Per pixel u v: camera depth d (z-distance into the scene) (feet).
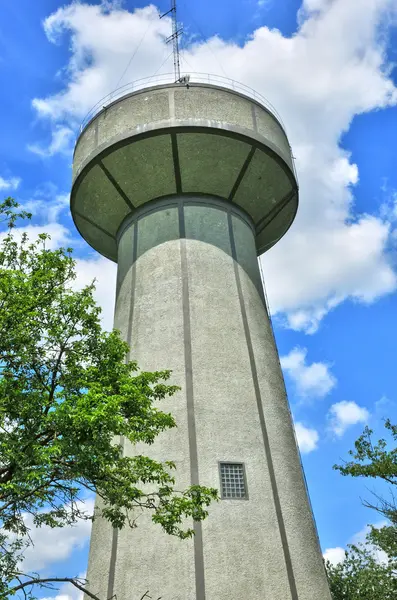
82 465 37.42
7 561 38.68
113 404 36.52
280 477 55.16
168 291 65.41
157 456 53.88
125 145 68.64
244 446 55.47
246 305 66.64
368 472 68.90
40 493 38.93
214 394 57.98
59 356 43.55
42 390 41.60
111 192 73.46
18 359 41.57
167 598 46.37
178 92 70.85
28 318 41.57
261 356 63.72
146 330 63.57
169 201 73.10
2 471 37.29
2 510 39.24
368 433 71.92
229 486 52.65
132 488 41.11
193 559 47.80
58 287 45.98
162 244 69.46
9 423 38.27
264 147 69.87
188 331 61.87
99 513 55.31
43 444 39.09
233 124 68.80
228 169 71.20
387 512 71.31
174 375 58.85
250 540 49.80
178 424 55.47
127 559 49.47
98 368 44.27
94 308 45.52
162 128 67.00
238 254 70.64
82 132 76.74
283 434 58.90
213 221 71.56
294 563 50.21
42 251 47.83
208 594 46.21
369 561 100.78
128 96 72.49
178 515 40.91
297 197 77.00
